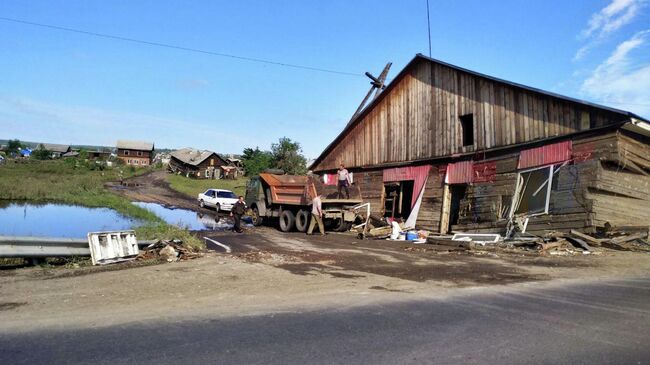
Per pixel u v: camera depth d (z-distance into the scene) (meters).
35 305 6.06
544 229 14.91
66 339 4.64
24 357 4.12
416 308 6.08
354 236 18.12
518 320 5.49
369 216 20.20
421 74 21.00
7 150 98.62
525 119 16.30
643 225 13.84
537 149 15.76
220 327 5.11
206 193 31.28
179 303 6.27
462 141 18.81
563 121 15.04
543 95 15.67
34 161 76.19
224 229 19.75
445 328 5.14
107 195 35.81
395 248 13.91
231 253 11.84
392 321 5.42
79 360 4.05
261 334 4.87
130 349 4.36
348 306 6.17
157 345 4.48
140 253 10.52
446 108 19.59
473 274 9.02
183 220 23.45
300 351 4.35
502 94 17.23
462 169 18.58
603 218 13.87
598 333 4.96
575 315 5.73
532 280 8.34
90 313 5.66
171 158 98.00
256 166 56.84
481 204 17.52
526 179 16.11
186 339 4.68
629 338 4.79
